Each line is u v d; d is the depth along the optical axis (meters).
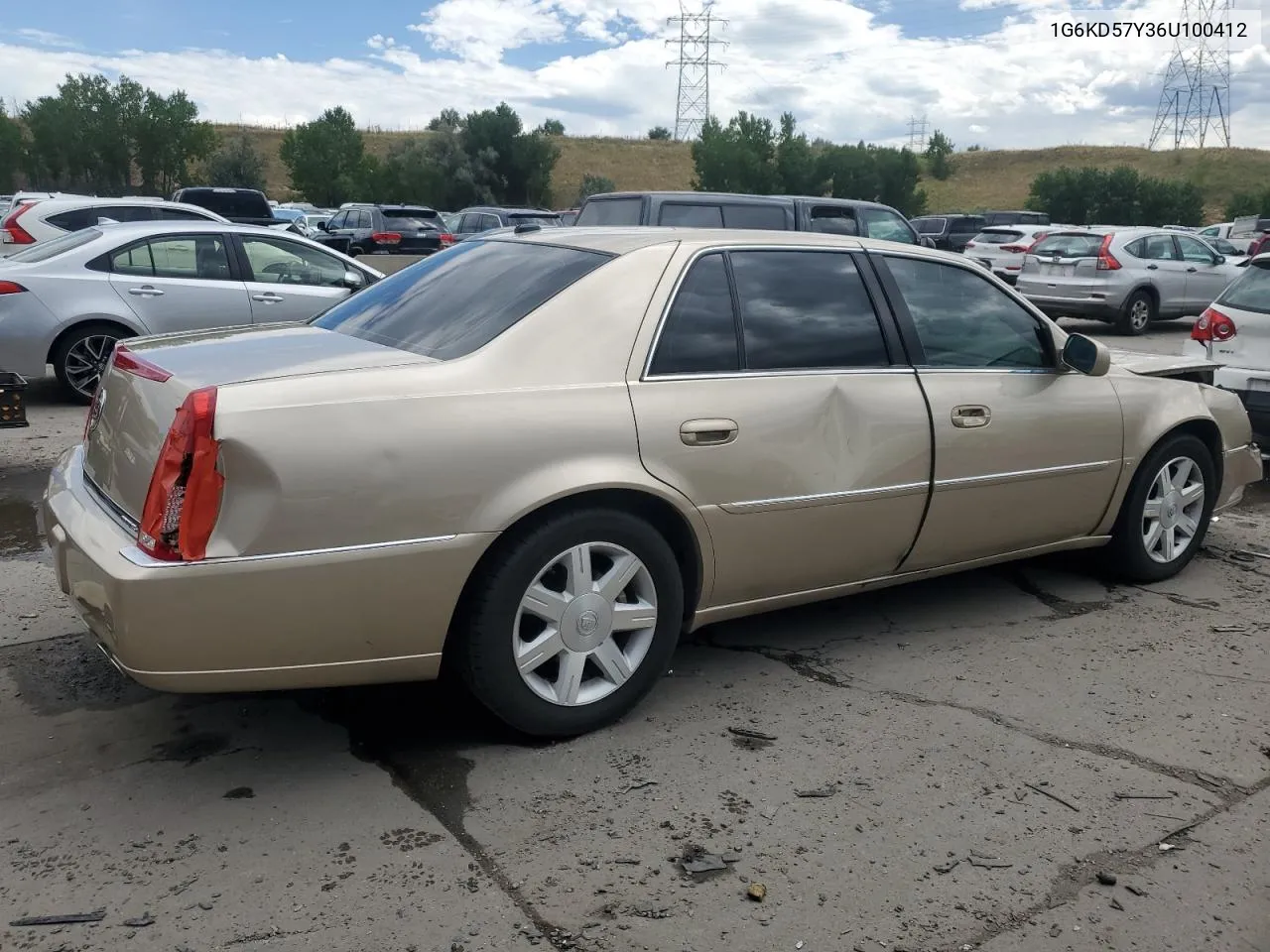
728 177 47.12
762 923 2.64
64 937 2.52
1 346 8.73
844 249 4.18
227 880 2.75
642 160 79.75
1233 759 3.53
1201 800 3.27
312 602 3.00
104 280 9.04
